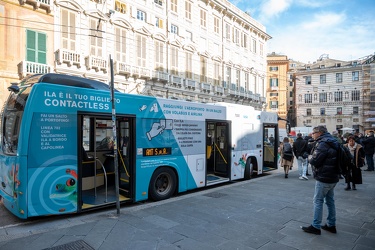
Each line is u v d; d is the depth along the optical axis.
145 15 23.75
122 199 6.69
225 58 33.59
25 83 6.17
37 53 17.19
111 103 6.43
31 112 5.28
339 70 60.31
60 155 5.58
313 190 8.52
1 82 15.88
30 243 4.39
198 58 29.48
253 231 4.96
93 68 19.55
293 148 11.21
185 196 7.91
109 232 4.86
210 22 31.42
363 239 4.61
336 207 6.61
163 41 25.39
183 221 5.48
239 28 36.50
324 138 4.85
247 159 10.73
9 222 5.60
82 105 5.94
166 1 25.72
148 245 4.34
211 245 4.35
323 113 61.66
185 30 27.91
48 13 17.67
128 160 6.91
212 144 10.31
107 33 20.72
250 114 11.03
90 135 7.27
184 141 8.14
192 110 8.44
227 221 5.50
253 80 39.72
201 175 8.66
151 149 7.22
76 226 5.16
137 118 6.95
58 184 5.53
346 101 59.44
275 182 10.05
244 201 7.10
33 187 5.24
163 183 7.67
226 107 9.73
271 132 15.87
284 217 5.76
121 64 21.00
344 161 4.75
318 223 4.80
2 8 15.98
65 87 5.72
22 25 16.66
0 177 6.23
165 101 7.66
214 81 31.72
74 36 18.92
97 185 7.35
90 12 19.67
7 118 6.11
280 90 60.59
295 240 4.56
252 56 39.31
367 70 57.84
